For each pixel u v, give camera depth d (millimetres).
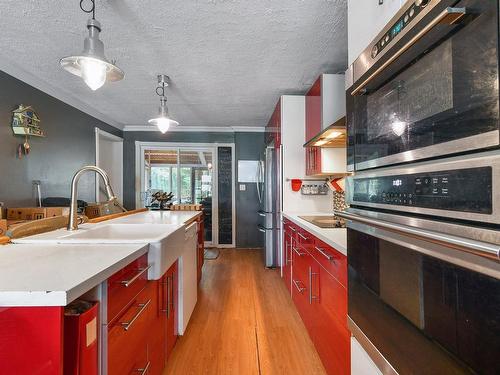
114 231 1988
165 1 1611
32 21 1808
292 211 3221
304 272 2133
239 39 2035
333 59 2348
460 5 566
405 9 765
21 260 964
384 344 896
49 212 2422
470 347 557
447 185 622
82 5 1639
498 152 507
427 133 687
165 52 2230
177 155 5203
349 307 1176
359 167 1068
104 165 4738
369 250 1000
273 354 1850
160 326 1571
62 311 687
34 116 2756
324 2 1634
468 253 556
